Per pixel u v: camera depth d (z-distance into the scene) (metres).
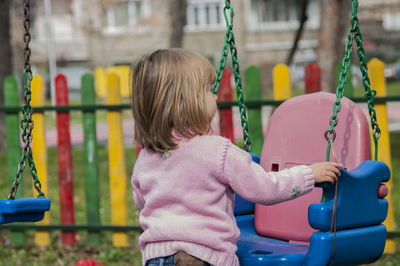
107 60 27.50
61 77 4.84
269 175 2.01
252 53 28.56
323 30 8.51
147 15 26.17
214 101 2.12
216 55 28.50
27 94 2.32
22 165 2.26
